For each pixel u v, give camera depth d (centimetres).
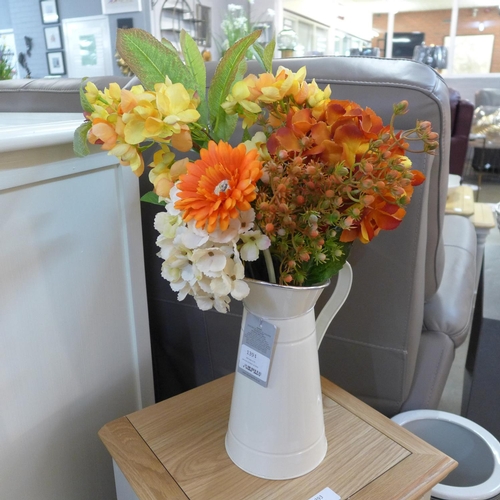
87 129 55
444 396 156
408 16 571
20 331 67
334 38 609
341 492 62
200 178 48
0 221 62
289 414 62
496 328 109
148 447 70
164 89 48
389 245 78
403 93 74
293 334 59
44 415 73
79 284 76
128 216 83
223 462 67
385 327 83
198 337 102
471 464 92
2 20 460
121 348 88
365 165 47
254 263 60
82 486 83
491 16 530
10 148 58
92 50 431
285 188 48
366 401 91
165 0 409
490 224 184
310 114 51
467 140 357
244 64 57
